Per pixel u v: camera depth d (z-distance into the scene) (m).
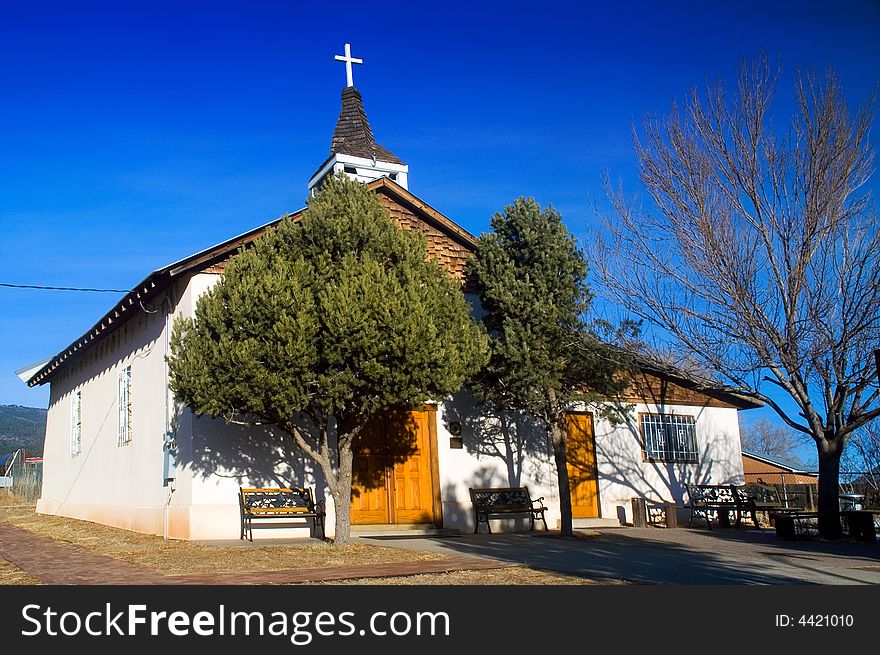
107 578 9.25
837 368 13.64
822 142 13.70
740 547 13.24
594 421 19.03
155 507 14.88
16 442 91.56
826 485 14.45
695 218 14.27
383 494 15.33
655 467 19.88
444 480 16.02
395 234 12.77
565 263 14.88
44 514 23.97
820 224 13.52
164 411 14.73
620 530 17.14
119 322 17.66
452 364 11.76
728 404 21.95
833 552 12.46
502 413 17.06
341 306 11.12
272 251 12.20
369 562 10.49
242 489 13.65
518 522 16.67
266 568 9.95
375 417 15.36
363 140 20.12
